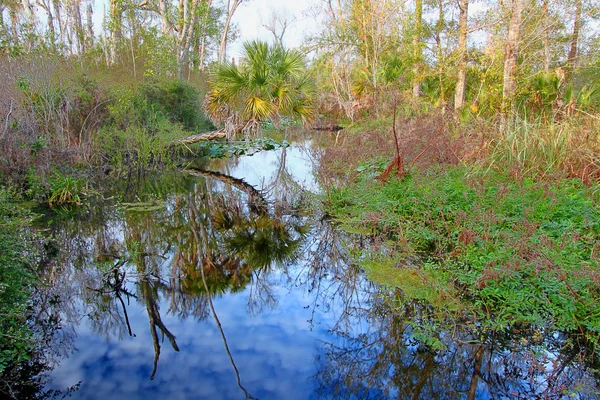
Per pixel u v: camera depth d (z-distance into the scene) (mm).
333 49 17344
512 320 2955
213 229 5840
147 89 11125
